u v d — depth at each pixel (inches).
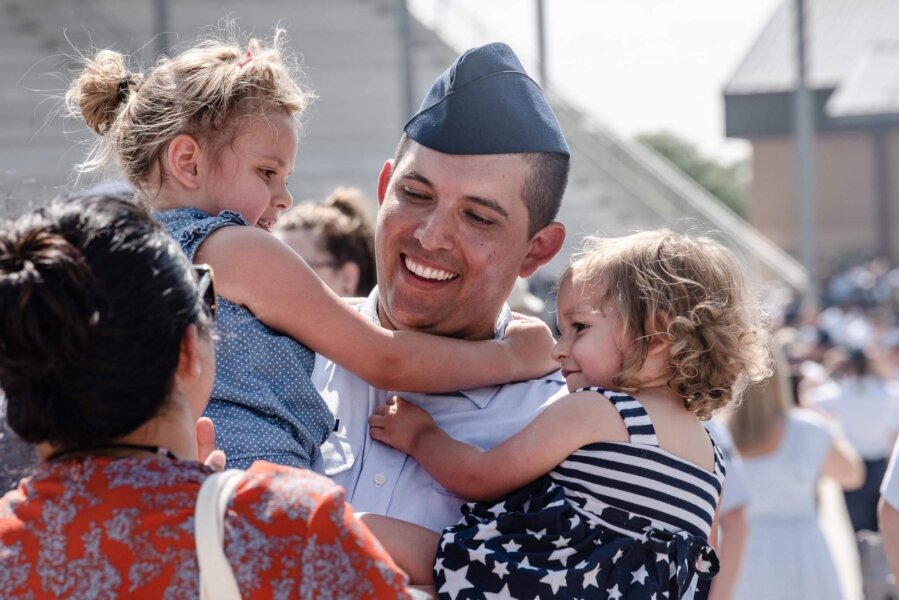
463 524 91.0
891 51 1413.6
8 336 60.9
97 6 826.8
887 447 340.2
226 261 90.4
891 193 1418.6
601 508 89.7
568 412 91.8
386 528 93.0
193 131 95.5
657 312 93.4
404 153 103.4
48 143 701.9
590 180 925.8
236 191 96.3
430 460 96.7
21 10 785.6
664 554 89.0
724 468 97.7
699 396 93.7
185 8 856.9
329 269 194.2
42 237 62.8
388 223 102.2
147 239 65.0
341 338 94.5
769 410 229.3
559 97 930.7
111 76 101.4
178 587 62.0
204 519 63.0
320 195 787.4
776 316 114.5
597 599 86.4
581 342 96.1
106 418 63.2
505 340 108.0
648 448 90.7
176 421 67.4
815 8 1456.7
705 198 947.3
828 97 1406.3
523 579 85.7
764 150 1405.0
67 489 64.5
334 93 871.1
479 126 99.3
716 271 96.3
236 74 96.7
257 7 882.1
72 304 61.4
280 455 89.7
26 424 63.1
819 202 1441.9
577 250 102.0
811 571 225.8
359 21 911.0
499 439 102.0
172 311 64.5
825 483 450.6
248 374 90.2
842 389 343.6
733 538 186.1
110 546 62.7
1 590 63.4
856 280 1152.8
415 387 99.7
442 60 921.5
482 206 99.6
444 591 87.4
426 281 102.2
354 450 100.9
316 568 62.9
